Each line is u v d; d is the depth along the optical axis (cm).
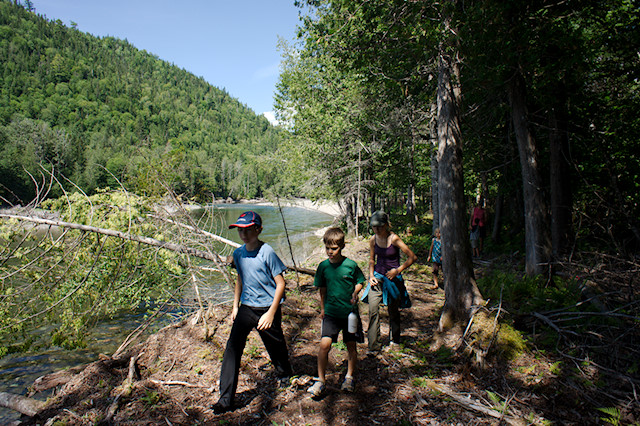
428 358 430
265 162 2400
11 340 672
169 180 655
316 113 1931
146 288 614
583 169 820
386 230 451
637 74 840
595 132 855
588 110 880
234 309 343
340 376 382
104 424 300
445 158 498
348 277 343
